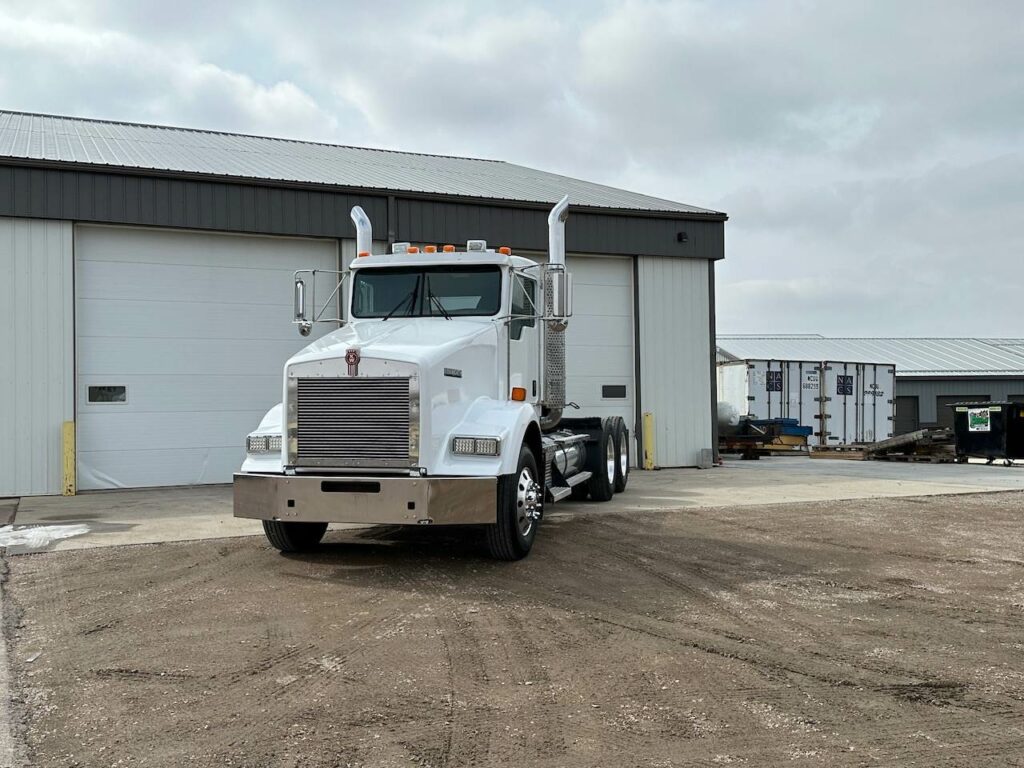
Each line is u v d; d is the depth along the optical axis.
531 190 18.77
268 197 15.29
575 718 4.35
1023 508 11.85
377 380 7.33
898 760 3.85
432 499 7.13
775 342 40.22
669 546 8.94
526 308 9.49
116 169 14.32
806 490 14.15
